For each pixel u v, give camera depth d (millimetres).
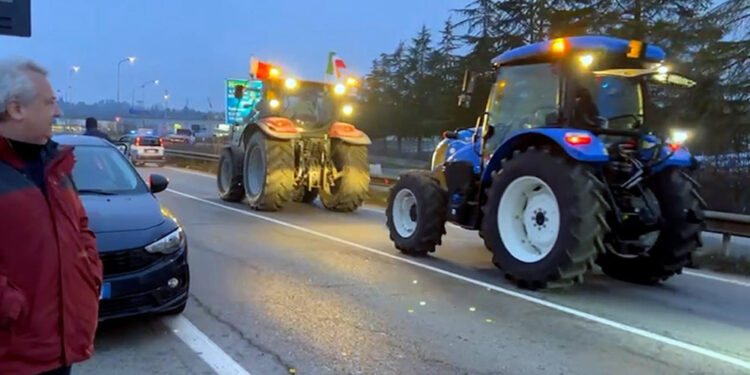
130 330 4562
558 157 5926
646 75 6230
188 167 24844
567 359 4215
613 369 4055
